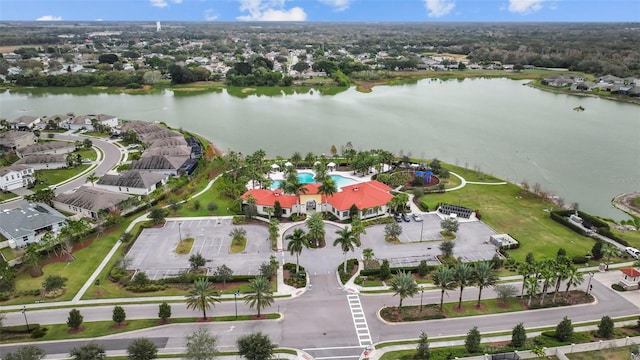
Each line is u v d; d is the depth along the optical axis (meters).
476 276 93.06
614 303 96.19
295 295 98.44
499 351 79.62
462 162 192.00
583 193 160.62
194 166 179.25
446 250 110.44
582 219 133.50
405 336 85.88
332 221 133.88
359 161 167.50
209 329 87.38
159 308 88.62
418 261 112.06
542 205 146.88
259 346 74.75
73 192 146.12
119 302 95.81
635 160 194.75
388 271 104.31
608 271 108.25
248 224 131.62
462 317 91.50
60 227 127.25
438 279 91.25
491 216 137.50
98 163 188.50
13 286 98.50
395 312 92.75
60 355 80.12
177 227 129.50
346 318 91.19
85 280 103.50
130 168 173.75
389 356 80.25
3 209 141.38
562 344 81.62
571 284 102.56
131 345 75.94
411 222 133.38
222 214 138.50
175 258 112.75
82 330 86.81
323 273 107.12
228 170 175.88
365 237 124.38
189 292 99.19
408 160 181.50
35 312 92.19
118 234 125.19
